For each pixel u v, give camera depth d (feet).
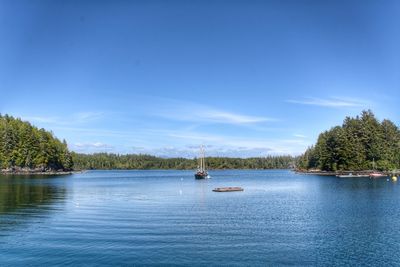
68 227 153.99
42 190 347.97
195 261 110.22
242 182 524.52
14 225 158.20
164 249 121.49
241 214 191.62
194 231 147.23
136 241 130.72
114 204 236.43
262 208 216.33
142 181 568.82
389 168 642.63
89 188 385.70
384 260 111.24
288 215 187.21
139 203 243.40
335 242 130.52
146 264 107.65
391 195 288.71
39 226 156.04
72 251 118.93
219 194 317.22
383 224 160.76
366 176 586.04
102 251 118.93
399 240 132.77
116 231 146.51
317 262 109.70
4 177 618.85
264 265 107.24
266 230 149.69
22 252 118.01
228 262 109.50
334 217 179.63
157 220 172.04
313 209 209.36
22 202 243.60
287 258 112.98
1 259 111.65
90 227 154.10
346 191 331.36
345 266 106.73
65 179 591.78
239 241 131.75
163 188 394.73
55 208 213.25
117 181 561.84
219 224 161.99
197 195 307.78
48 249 120.88
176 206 226.99
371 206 219.61
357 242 130.31
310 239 134.51
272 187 403.54
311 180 540.11
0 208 212.23
